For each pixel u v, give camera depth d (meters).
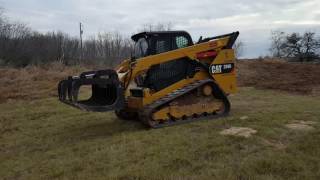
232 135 9.35
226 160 8.02
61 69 31.33
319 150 8.22
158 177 7.46
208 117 11.40
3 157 10.02
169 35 11.52
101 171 8.11
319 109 12.20
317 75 21.06
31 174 8.54
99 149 9.47
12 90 21.28
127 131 10.95
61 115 14.30
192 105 11.27
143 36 11.57
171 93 11.20
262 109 12.64
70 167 8.53
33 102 17.58
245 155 8.20
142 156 8.59
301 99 15.25
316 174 7.23
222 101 11.70
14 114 15.20
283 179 7.13
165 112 10.93
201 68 11.62
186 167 7.86
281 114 11.23
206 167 7.77
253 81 20.34
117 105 10.55
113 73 10.49
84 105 10.34
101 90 11.18
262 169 7.51
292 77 20.92
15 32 41.53
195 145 8.92
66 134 11.49
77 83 10.19
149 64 10.93
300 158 7.90
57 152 9.77
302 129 9.57
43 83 23.30
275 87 18.44
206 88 11.42
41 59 39.09
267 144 8.77
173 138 9.59
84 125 12.41
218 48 11.75
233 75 11.89
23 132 12.37
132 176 7.64
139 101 10.98
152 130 10.55
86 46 41.34
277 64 24.86
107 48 40.41
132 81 11.15
